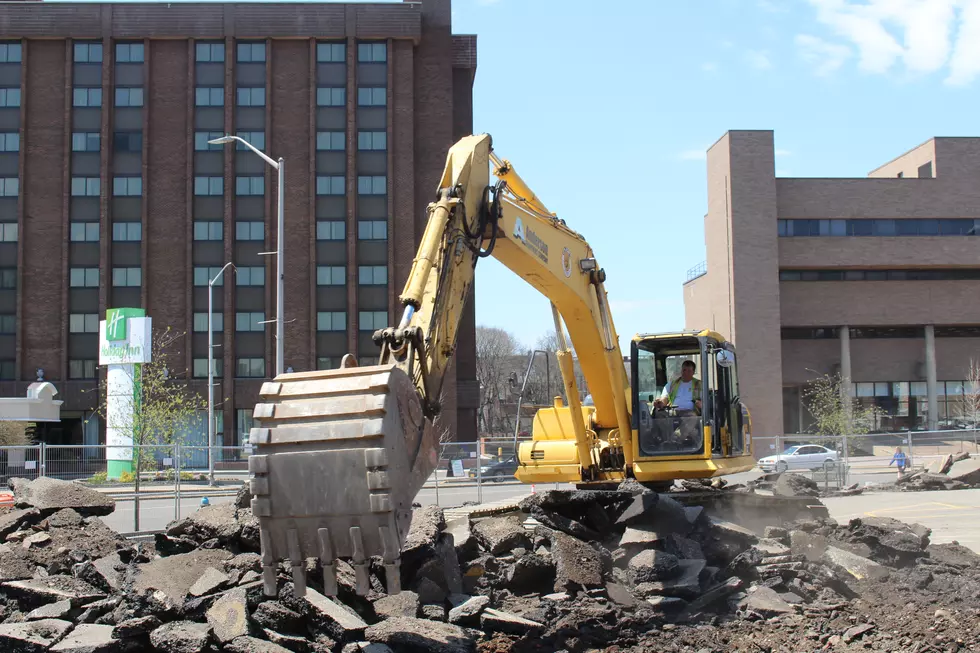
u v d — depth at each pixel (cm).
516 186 1259
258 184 6112
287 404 754
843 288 7119
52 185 6031
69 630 905
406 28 6162
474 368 6141
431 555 1098
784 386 7306
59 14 6050
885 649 968
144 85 6097
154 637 859
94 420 5931
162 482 2317
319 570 991
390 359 838
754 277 6850
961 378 7312
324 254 6088
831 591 1190
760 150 6919
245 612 902
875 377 7250
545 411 1680
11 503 1540
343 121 6162
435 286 923
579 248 1418
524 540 1252
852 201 7062
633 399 1541
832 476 3506
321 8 6144
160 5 6094
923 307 7138
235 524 1129
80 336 5984
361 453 723
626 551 1234
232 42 6125
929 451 4156
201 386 5938
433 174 6206
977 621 1066
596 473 1580
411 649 902
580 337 1487
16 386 5894
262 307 6044
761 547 1248
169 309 6000
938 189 7100
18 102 6066
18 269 5962
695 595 1127
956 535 1945
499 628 1002
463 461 3219
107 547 1184
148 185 6056
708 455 1484
